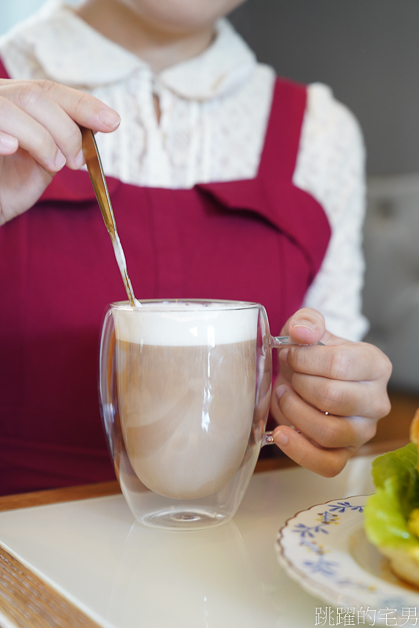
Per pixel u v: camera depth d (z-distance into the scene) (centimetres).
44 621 30
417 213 140
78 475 66
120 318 37
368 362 44
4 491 66
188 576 33
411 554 28
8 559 35
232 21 165
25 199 53
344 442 43
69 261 67
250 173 85
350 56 157
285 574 34
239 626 30
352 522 34
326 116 90
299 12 162
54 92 44
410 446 33
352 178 92
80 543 37
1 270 66
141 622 30
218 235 72
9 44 77
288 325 46
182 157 81
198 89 79
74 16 77
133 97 77
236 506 39
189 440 36
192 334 35
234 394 36
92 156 43
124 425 37
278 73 167
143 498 38
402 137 152
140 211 69
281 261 75
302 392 44
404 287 143
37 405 67
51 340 66
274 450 68
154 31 79
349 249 92
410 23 146
